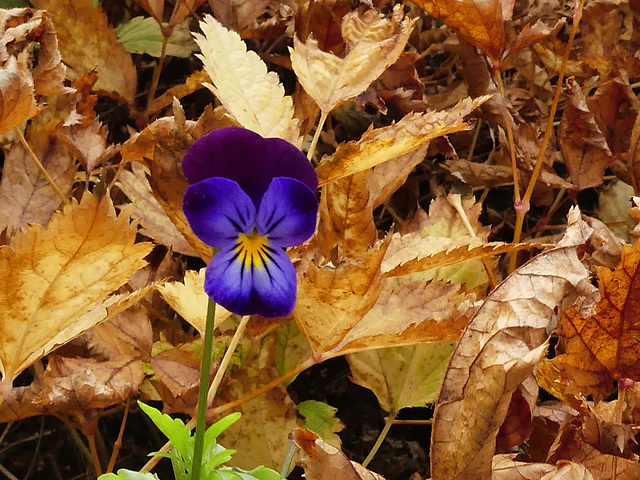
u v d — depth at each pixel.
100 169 0.52
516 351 0.39
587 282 0.40
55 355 0.44
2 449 0.51
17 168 0.48
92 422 0.45
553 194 0.62
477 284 0.49
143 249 0.39
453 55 0.70
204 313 0.42
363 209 0.46
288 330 0.49
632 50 0.63
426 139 0.42
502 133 0.56
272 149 0.38
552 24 0.52
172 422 0.39
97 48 0.54
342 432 0.53
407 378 0.49
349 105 0.64
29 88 0.41
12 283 0.38
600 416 0.42
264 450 0.47
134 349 0.46
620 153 0.58
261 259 0.37
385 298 0.44
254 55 0.44
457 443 0.39
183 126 0.40
